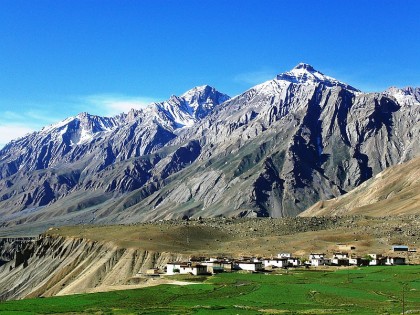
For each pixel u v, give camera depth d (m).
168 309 137.88
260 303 144.50
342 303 143.25
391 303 142.50
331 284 175.12
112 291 169.12
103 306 144.62
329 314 127.00
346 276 193.12
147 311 135.12
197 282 187.50
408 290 162.12
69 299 156.12
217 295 157.75
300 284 175.62
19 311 138.25
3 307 144.25
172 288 172.50
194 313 131.12
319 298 150.62
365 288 166.50
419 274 194.38
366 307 137.50
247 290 165.38
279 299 150.12
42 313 135.50
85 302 151.00
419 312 128.75
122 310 137.88
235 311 132.75
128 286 192.00
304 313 129.00
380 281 179.75
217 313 130.38
